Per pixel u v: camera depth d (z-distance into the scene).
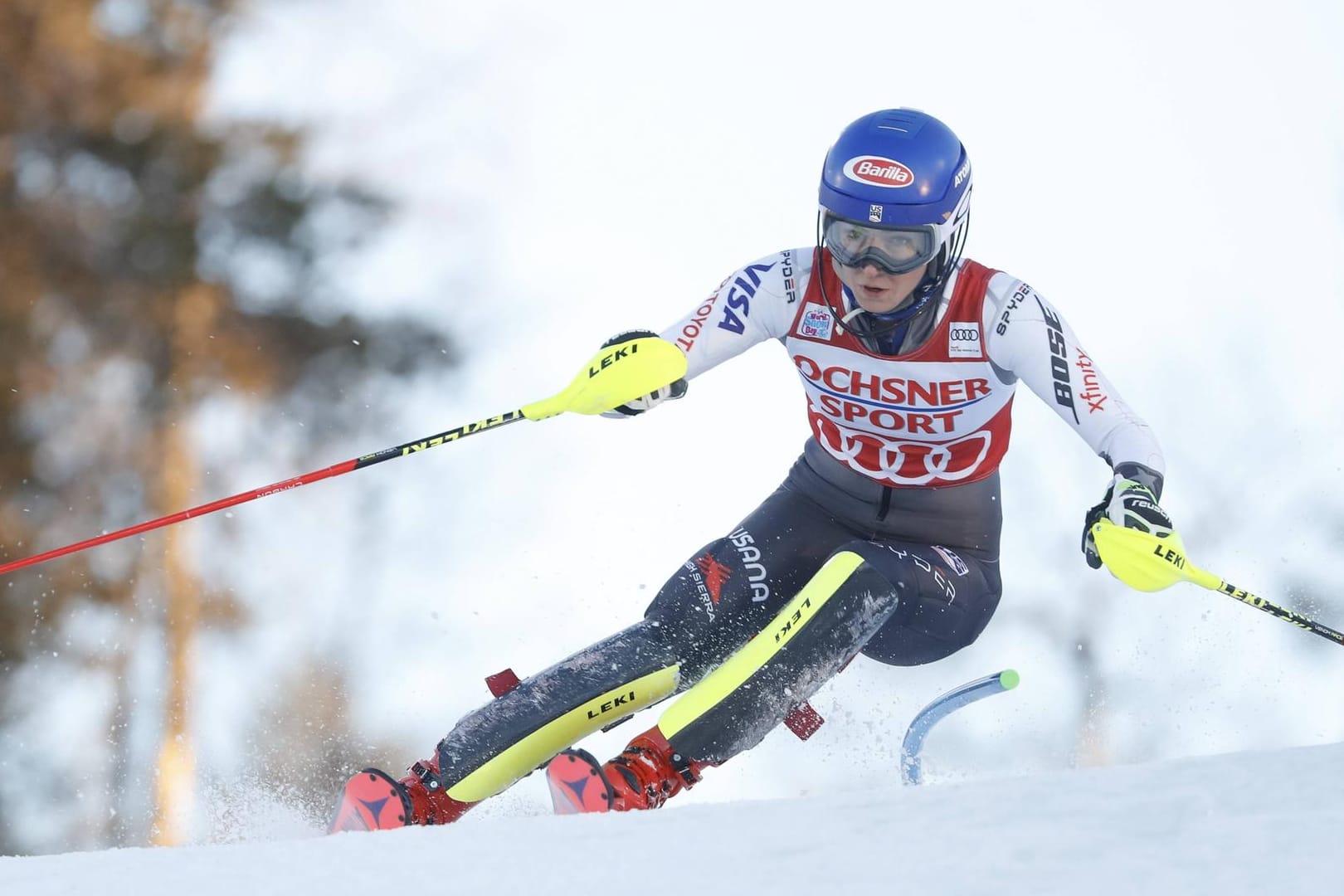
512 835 7.97
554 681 12.41
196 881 7.43
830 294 13.24
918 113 12.75
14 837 51.03
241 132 60.66
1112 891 5.96
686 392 13.62
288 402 59.84
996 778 8.37
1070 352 12.73
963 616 13.41
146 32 59.44
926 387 13.18
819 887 6.32
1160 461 12.12
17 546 53.12
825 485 14.01
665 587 13.46
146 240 57.44
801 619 11.66
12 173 56.78
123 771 52.16
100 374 56.25
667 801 12.12
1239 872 6.05
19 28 56.97
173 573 54.44
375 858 7.64
